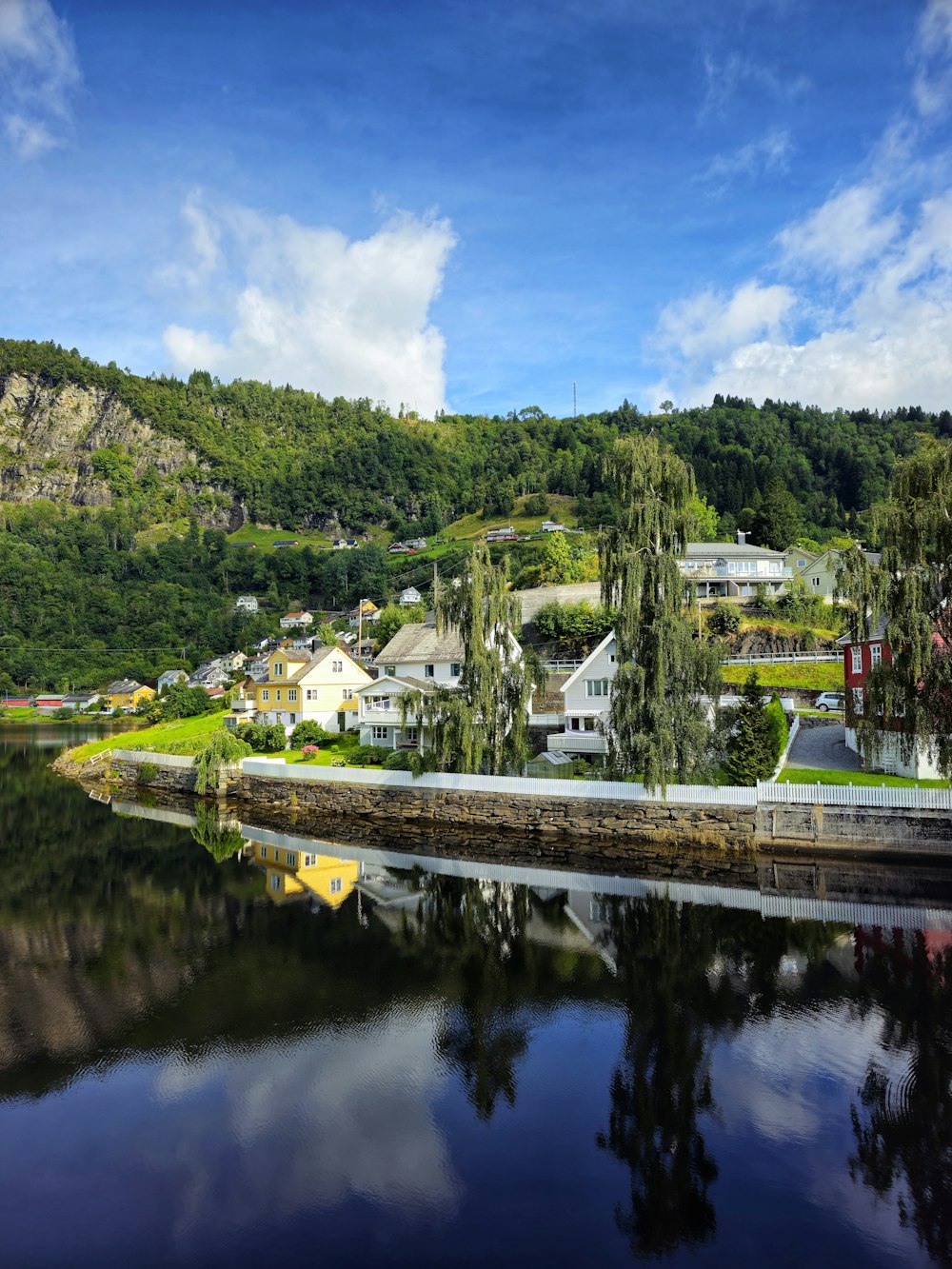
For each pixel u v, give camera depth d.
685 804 41.47
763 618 81.19
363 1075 20.77
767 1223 15.10
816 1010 23.61
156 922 33.22
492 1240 14.76
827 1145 17.44
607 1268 13.88
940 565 33.31
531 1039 22.42
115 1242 14.91
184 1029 23.39
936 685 33.06
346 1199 16.05
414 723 59.81
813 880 36.22
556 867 39.81
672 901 34.00
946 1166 16.69
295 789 58.12
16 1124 18.83
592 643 77.62
